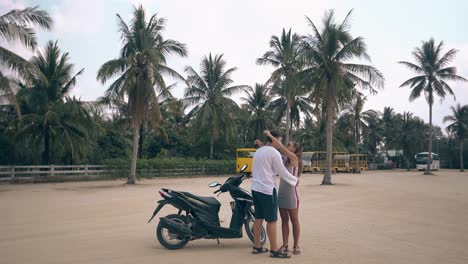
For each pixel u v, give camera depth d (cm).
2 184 2355
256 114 4550
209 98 3994
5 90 1811
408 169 6575
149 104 2477
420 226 907
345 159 5100
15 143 2703
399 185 2445
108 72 2327
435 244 706
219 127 4038
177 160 3631
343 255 611
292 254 616
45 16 1889
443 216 1078
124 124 3466
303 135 6106
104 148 3500
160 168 3369
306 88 2523
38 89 2619
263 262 566
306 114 4059
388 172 5497
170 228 641
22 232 802
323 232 813
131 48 2438
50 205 1276
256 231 615
